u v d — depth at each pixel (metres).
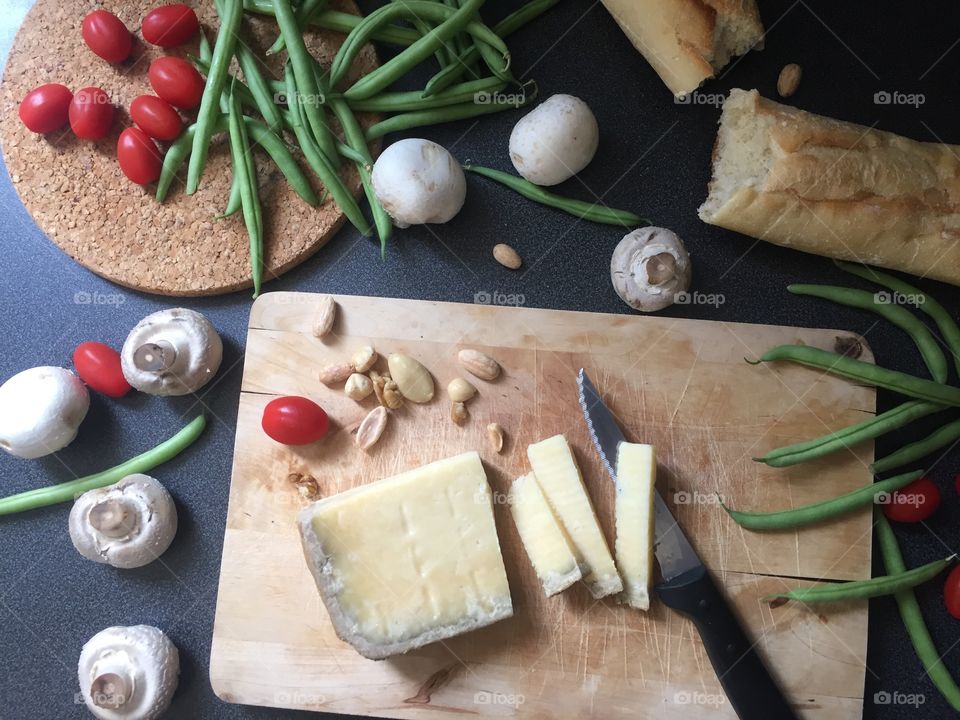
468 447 0.38
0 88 0.41
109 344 0.41
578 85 0.42
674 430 0.38
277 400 0.37
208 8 0.42
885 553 0.38
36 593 0.39
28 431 0.38
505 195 0.41
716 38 0.39
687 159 0.41
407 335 0.39
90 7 0.42
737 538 0.38
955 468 0.39
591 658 0.37
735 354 0.39
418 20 0.40
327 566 0.35
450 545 0.36
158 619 0.39
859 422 0.38
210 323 0.40
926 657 0.37
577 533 0.36
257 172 0.41
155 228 0.40
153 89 0.41
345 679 0.37
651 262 0.37
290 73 0.39
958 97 0.41
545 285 0.41
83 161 0.41
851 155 0.37
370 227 0.41
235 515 0.38
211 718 0.38
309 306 0.39
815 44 0.42
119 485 0.38
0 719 0.39
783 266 0.41
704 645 0.36
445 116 0.41
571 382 0.39
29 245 0.42
